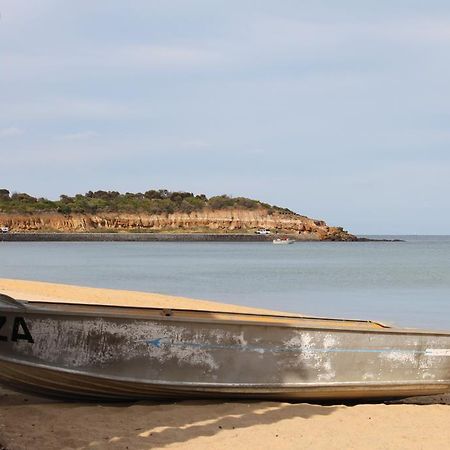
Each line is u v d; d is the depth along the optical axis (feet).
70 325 26.71
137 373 27.53
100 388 27.78
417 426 27.81
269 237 585.22
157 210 615.57
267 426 26.27
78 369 26.89
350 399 31.48
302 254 308.40
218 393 28.76
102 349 27.12
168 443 23.66
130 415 26.91
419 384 31.42
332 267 192.85
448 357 31.86
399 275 157.17
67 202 606.96
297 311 82.94
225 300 95.35
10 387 28.40
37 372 26.71
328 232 642.22
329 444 24.52
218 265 198.70
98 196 642.22
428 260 246.68
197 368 28.22
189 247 413.39
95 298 75.66
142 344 27.55
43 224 558.56
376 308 87.35
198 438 24.39
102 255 270.05
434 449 24.71
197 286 120.57
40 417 26.09
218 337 28.37
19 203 578.25
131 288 113.29
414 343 31.22
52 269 167.63
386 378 30.83
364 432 26.40
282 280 138.62
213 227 612.70
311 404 30.37
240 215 625.41
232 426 26.05
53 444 22.90
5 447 22.21
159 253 301.02
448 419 29.17
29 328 26.20
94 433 24.34
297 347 29.43
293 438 24.95
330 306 89.81
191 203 636.48
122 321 27.32
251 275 153.99
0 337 25.82
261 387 28.99
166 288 115.44
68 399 28.73
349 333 30.12
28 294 77.05
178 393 28.48
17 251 309.63
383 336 30.66
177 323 27.86
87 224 576.61
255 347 28.86
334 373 29.99
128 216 599.57
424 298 102.01
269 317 36.22
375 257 276.00
